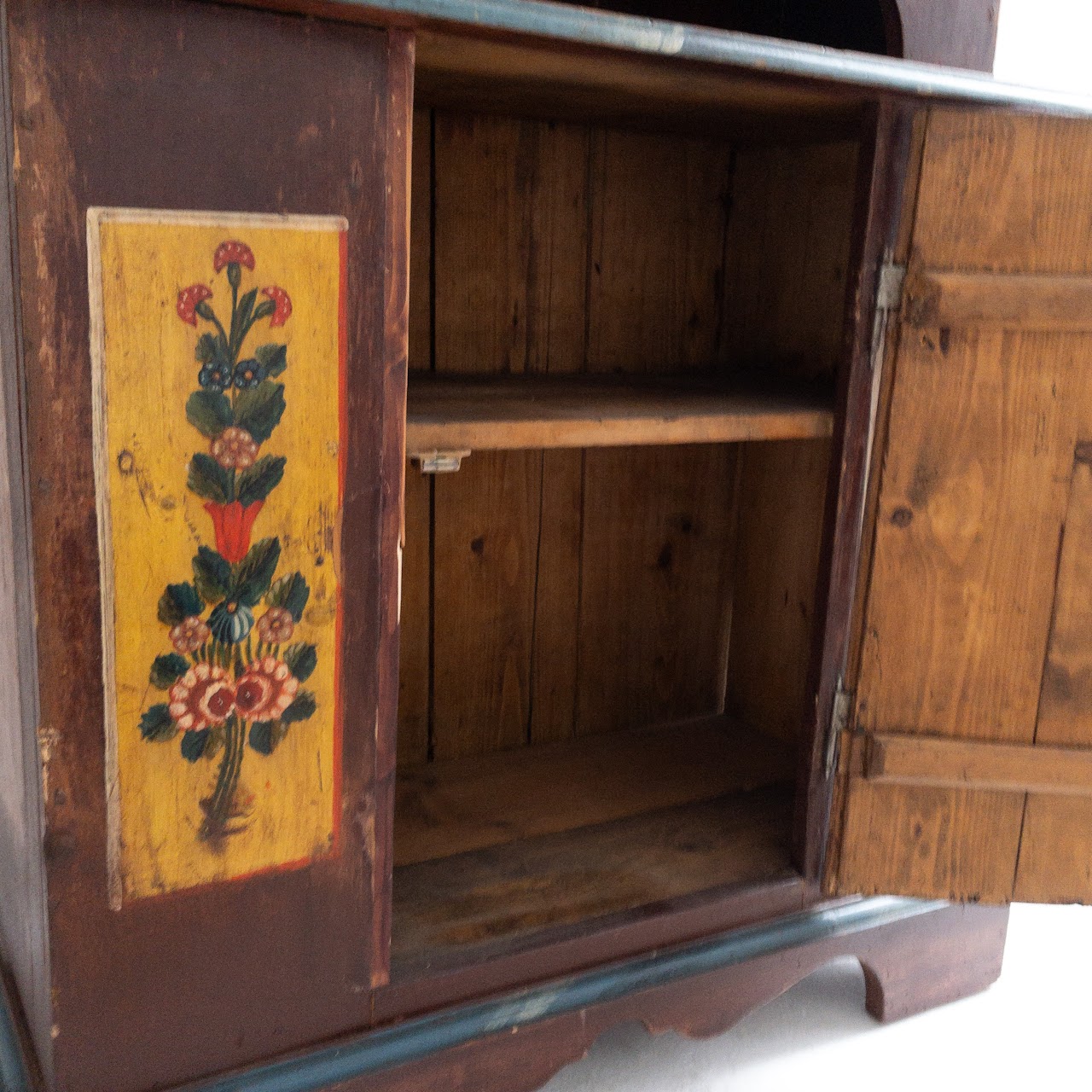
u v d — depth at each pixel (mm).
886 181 1328
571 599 1952
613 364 1878
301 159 1018
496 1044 1311
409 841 1611
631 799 1775
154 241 968
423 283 1691
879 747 1438
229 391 1029
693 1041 1603
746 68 1188
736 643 2105
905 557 1404
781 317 1875
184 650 1064
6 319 966
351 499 1117
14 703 1152
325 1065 1211
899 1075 1541
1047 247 1315
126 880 1085
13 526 1034
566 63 1210
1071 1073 1560
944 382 1354
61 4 896
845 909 1569
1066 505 1377
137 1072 1133
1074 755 1432
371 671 1173
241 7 964
